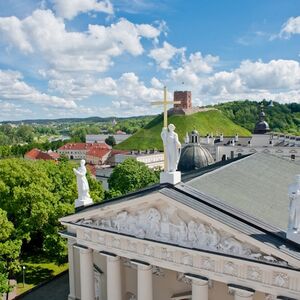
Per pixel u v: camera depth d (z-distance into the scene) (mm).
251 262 24250
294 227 23828
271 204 31719
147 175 91375
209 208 26969
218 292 31156
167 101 30109
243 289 25188
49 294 52094
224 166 38500
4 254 49875
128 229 30906
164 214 28578
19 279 56938
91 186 73750
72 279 41188
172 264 28688
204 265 27047
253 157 45156
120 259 33188
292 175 42125
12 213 57000
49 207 55469
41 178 61406
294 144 150250
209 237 26328
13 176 59719
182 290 34156
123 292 37219
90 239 34125
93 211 32531
